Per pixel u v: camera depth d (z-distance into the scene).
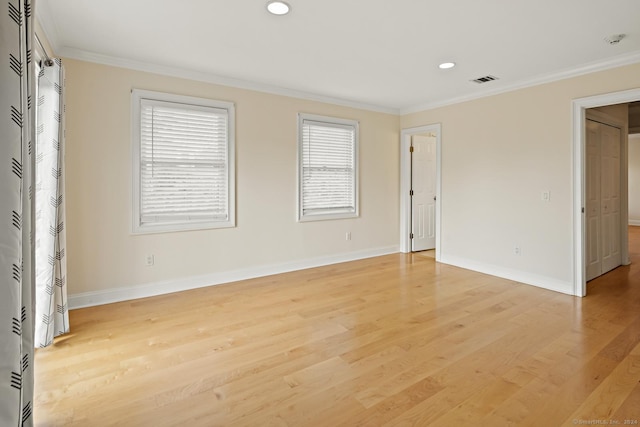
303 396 1.94
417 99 4.98
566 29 2.77
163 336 2.70
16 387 0.99
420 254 5.73
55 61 2.56
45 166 2.56
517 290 3.84
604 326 2.85
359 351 2.46
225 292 3.77
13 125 1.01
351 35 2.89
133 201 3.54
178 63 3.55
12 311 0.99
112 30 2.81
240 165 4.19
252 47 3.13
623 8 2.44
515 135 4.18
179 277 3.84
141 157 3.58
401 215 5.86
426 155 6.04
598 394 1.94
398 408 1.84
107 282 3.45
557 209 3.82
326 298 3.58
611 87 3.39
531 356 2.37
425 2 2.38
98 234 3.39
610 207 4.60
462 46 3.11
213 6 2.43
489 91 4.43
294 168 4.63
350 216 5.23
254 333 2.75
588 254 4.14
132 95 3.48
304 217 4.75
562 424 1.71
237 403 1.88
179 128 3.78
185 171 3.83
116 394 1.96
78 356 2.38
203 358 2.36
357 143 5.23
